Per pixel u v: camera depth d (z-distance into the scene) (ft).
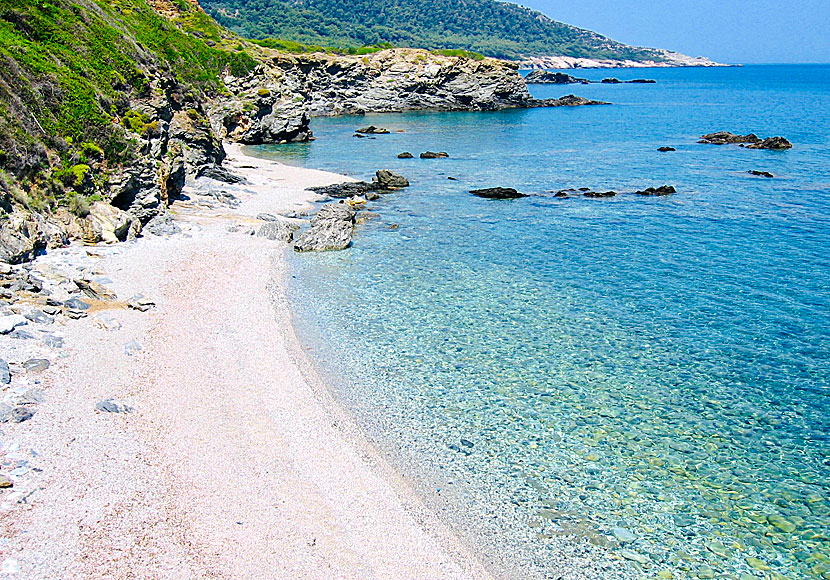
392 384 64.18
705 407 60.90
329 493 47.01
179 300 79.41
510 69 440.86
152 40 233.55
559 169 191.42
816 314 81.92
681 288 91.40
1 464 44.50
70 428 49.80
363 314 81.41
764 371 67.87
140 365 61.57
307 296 87.10
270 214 128.88
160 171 119.96
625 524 45.80
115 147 106.93
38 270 78.95
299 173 181.27
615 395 62.80
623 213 135.74
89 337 65.26
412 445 54.34
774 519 46.39
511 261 103.60
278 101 261.24
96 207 98.07
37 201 88.94
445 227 124.67
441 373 66.59
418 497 47.91
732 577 41.11
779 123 313.94
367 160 210.59
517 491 49.01
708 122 328.49
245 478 47.29
